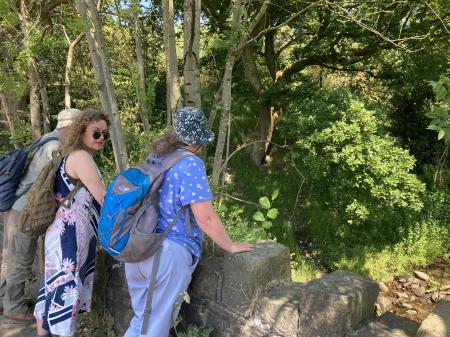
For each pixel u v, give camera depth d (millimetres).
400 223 9523
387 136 9047
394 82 11930
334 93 8945
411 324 2047
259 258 2219
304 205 10320
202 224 1962
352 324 1972
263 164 12164
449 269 9195
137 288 2109
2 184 2820
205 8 6566
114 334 2834
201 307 2430
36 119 4680
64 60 9164
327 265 9266
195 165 1958
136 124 7492
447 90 1995
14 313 3162
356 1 6332
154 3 4930
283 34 11586
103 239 2002
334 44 10602
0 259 3844
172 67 3053
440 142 11102
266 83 13008
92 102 10031
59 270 2428
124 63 5207
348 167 8336
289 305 2107
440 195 9883
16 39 4762
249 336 2217
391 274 9016
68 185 2389
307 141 8609
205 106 11867
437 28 9328
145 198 1967
